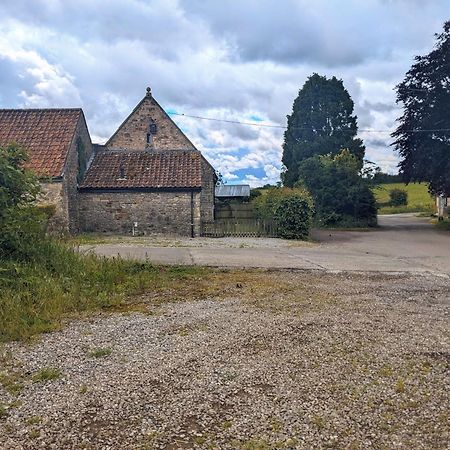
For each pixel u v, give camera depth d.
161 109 28.34
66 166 20.92
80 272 9.71
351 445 3.66
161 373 5.08
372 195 33.09
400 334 6.53
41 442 3.68
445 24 28.77
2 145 10.33
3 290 7.92
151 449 3.60
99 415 4.12
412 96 29.89
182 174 23.69
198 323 7.05
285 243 20.12
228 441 3.71
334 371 5.16
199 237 22.61
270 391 4.63
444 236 24.30
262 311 7.81
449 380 4.95
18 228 9.33
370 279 11.03
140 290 9.47
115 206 23.00
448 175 28.08
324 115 50.38
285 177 49.06
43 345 6.01
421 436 3.80
